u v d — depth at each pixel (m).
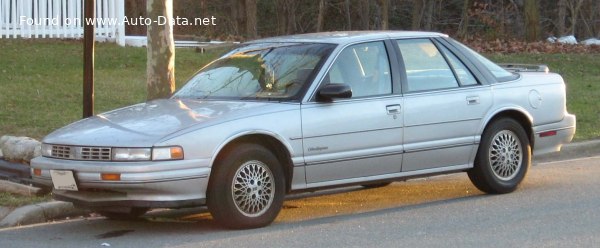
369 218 10.62
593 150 16.03
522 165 11.95
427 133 10.96
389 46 11.06
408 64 11.09
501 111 11.62
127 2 40.62
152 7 13.23
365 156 10.47
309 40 11.04
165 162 9.19
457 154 11.27
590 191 12.02
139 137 9.32
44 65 21.72
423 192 12.38
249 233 9.77
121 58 23.39
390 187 12.85
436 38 11.57
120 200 9.37
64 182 9.55
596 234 9.52
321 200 11.95
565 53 28.05
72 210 11.13
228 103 10.25
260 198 9.91
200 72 11.49
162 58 13.35
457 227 9.97
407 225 10.14
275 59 10.88
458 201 11.59
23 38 24.61
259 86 10.56
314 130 10.09
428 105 10.97
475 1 48.22
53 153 9.79
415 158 10.91
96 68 22.12
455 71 11.48
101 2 25.19
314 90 10.25
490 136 11.57
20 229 10.42
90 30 12.24
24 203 11.12
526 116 11.88
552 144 12.30
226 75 11.05
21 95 18.08
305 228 10.04
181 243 9.45
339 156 10.28
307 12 49.91
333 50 10.62
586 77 23.97
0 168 12.32
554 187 12.37
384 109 10.60
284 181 10.08
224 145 9.50
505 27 46.78
